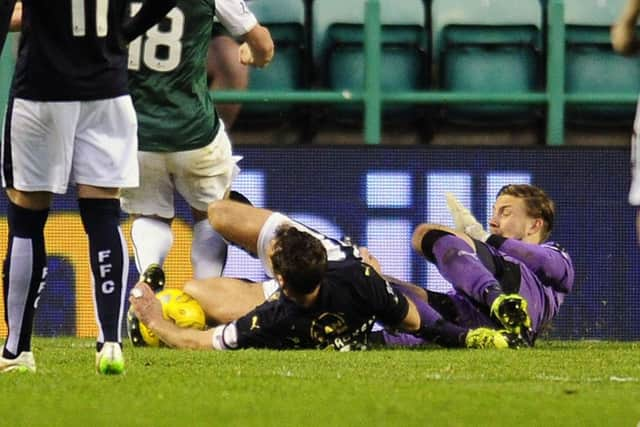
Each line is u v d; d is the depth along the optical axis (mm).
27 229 17047
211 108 25078
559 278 24531
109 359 16734
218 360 19750
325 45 31438
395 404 13898
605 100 30203
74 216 28547
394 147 29312
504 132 31359
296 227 22406
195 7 24531
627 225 29484
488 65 31594
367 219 29297
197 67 24766
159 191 25172
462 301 23828
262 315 21844
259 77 31297
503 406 13859
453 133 31375
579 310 29344
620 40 17156
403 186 29312
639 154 17859
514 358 20719
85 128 16703
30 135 16641
